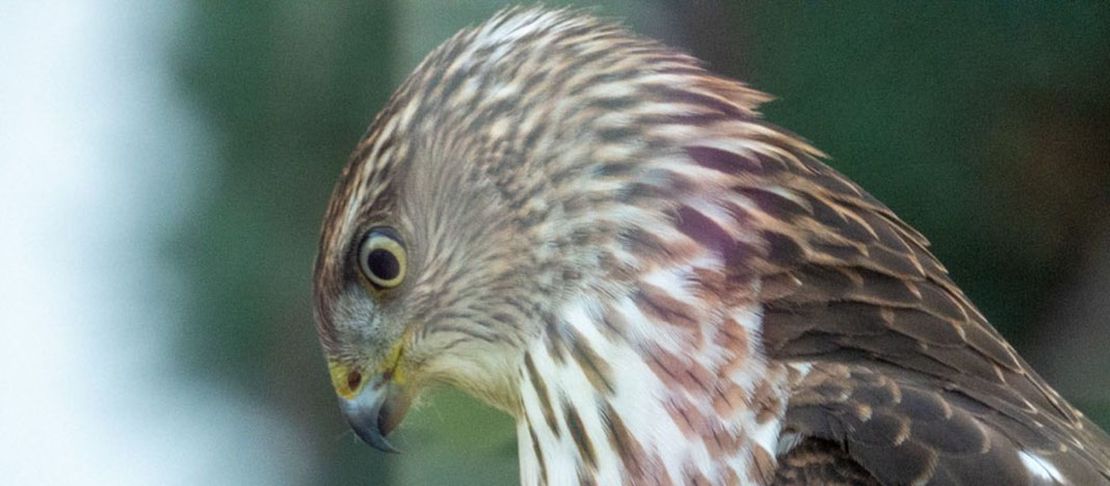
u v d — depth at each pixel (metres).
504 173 2.30
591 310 2.29
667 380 2.28
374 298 2.33
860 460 2.26
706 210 2.29
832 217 2.29
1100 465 2.27
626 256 2.29
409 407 2.34
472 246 2.31
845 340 2.28
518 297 2.30
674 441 2.28
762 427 2.27
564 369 2.29
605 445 2.29
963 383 2.28
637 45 2.31
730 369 2.28
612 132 2.30
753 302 2.28
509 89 2.31
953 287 2.30
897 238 2.29
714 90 2.30
